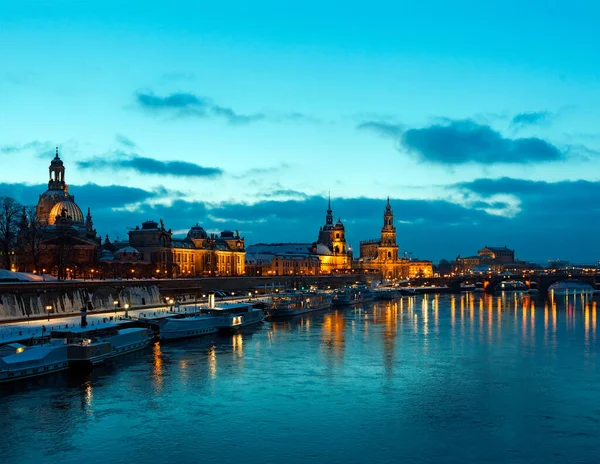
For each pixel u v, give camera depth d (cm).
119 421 8381
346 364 11962
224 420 8475
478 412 8875
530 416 8706
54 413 8669
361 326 18450
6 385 10031
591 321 19812
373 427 8238
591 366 11844
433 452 7438
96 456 7269
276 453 7388
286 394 9719
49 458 7200
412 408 9044
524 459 7250
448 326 18362
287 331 17125
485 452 7444
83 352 11150
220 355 12900
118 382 10356
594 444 7688
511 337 15725
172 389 9938
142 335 13775
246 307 18938
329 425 8312
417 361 12300
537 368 11656
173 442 7694
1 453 7325
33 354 10700
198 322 15862
